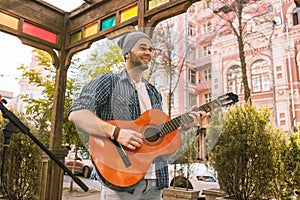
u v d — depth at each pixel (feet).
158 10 8.22
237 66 20.24
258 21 21.49
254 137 9.82
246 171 9.81
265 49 21.77
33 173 12.34
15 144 12.15
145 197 3.05
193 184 11.94
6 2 9.79
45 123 13.67
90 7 10.68
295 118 19.89
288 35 21.17
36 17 10.73
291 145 9.20
